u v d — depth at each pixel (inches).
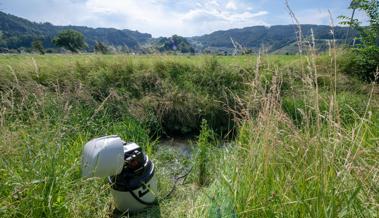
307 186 67.9
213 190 90.0
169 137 219.9
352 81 266.7
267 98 83.0
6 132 105.3
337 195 60.9
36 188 81.6
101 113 199.6
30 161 89.3
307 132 74.4
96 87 234.2
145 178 102.3
